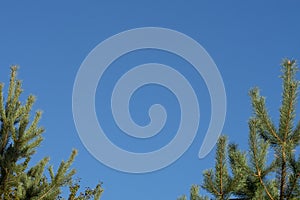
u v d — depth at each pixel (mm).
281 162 7863
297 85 7766
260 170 7891
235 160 7938
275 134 7871
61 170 11570
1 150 11812
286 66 7805
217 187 8016
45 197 11664
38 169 12414
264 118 7887
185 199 8375
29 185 11703
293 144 7809
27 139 11625
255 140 7914
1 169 11531
